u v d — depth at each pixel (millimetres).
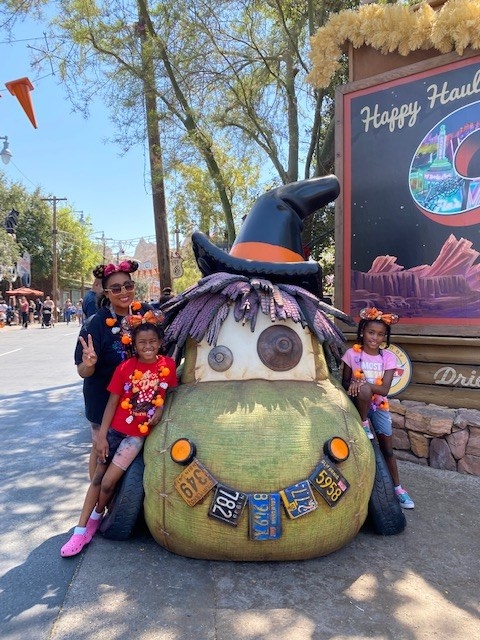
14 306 34562
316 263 3521
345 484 2844
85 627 2383
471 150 4703
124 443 3125
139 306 3379
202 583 2723
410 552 3100
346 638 2305
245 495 2689
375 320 3564
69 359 13195
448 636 2332
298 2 9273
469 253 4715
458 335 4734
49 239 42219
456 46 4695
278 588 2682
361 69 5422
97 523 3246
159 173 10102
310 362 3260
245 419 2844
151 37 9000
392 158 5164
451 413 4656
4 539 3338
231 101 10266
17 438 5809
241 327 3180
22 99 5188
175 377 3221
